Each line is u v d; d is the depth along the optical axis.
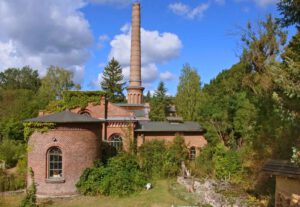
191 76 59.16
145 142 34.94
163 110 67.94
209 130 35.31
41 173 24.72
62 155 24.91
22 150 35.06
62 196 24.39
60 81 71.38
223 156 27.75
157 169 30.16
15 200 22.77
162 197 22.92
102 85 78.38
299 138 18.95
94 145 26.53
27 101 55.38
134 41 56.53
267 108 25.94
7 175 27.12
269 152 21.88
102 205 21.78
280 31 33.00
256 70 34.88
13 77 93.56
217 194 20.53
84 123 25.75
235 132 33.34
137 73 56.25
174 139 35.91
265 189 19.61
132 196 23.62
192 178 26.77
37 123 24.88
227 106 33.59
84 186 24.66
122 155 31.05
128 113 38.88
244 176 23.66
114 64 78.44
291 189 13.38
